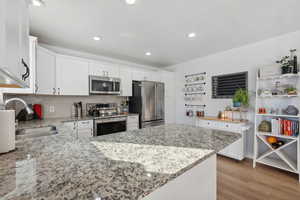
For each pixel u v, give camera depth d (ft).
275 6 5.41
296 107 7.54
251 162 8.75
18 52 2.52
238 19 6.31
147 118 11.71
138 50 10.12
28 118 7.90
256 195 5.79
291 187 6.24
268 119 8.51
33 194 1.50
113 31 7.28
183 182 2.71
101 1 5.03
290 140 7.85
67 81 8.71
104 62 10.41
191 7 5.43
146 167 2.15
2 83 3.15
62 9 5.44
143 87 11.53
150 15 5.92
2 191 1.54
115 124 10.02
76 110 9.98
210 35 7.86
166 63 13.70
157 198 2.21
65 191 1.56
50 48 9.01
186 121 13.08
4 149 2.68
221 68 10.65
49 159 2.43
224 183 6.61
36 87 7.11
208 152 2.80
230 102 10.22
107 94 10.48
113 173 1.96
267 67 7.89
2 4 1.81
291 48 7.68
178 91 13.78
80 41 8.50
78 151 2.82
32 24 6.54
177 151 2.85
